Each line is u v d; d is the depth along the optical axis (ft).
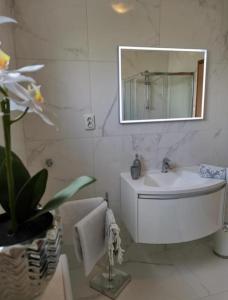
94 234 4.41
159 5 5.56
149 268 6.03
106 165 6.03
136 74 5.74
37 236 1.96
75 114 5.58
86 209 4.80
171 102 6.10
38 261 1.97
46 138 5.51
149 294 5.23
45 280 2.15
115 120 5.86
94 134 5.79
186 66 6.03
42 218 2.19
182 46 5.89
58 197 2.07
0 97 1.78
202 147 6.64
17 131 4.81
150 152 6.26
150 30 5.62
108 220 4.44
